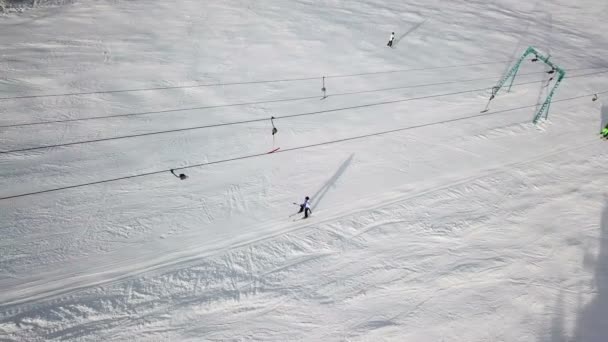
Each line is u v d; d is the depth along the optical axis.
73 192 13.58
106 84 19.50
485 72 24.08
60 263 11.15
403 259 12.05
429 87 21.80
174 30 25.17
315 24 27.95
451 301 10.91
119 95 18.83
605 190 15.73
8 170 14.05
